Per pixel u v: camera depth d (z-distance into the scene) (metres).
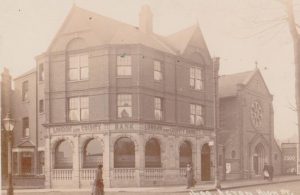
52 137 36.78
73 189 34.09
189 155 40.91
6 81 43.97
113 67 35.59
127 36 36.94
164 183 36.97
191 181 32.25
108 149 34.81
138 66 35.72
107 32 37.19
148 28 40.72
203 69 43.03
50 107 37.19
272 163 52.91
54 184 36.25
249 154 49.25
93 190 22.12
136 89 35.53
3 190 32.22
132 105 35.50
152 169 36.28
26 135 43.31
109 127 35.12
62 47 37.19
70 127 36.19
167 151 37.72
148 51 36.75
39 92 41.41
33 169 41.25
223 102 50.12
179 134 39.22
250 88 50.72
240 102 48.88
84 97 36.38
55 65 37.31
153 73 37.38
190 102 41.03
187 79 40.94
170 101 38.78
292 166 53.22
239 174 47.56
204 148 43.06
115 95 35.41
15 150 41.56
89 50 36.19
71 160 36.34
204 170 43.09
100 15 38.22
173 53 39.97
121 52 35.78
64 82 36.88
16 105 44.09
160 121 37.00
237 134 48.34
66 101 36.75
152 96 36.94
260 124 52.12
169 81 38.84
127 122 35.16
